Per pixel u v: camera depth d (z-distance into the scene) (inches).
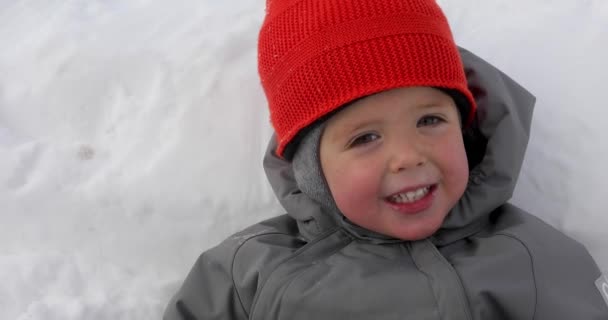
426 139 45.4
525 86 59.5
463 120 51.7
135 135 63.9
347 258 50.6
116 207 61.1
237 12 69.4
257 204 60.9
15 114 65.9
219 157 62.0
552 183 56.4
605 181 54.6
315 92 45.5
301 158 50.9
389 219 47.5
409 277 47.1
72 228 61.0
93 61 66.6
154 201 60.9
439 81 45.2
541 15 62.4
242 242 55.0
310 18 46.2
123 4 73.8
